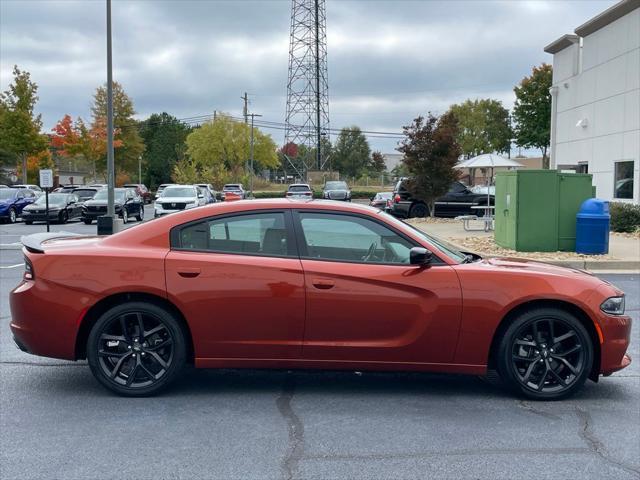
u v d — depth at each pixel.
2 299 9.44
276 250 5.12
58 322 5.00
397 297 5.00
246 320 5.00
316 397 5.24
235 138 77.12
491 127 61.53
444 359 5.08
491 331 5.02
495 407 5.02
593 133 23.75
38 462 3.95
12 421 4.65
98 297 4.98
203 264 5.02
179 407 4.96
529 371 5.11
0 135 43.19
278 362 5.07
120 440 4.30
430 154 25.62
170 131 94.50
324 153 90.88
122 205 30.17
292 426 4.59
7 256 15.94
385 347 5.03
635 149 20.88
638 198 20.72
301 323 5.01
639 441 4.36
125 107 59.75
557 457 4.08
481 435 4.44
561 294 5.04
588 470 3.89
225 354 5.05
